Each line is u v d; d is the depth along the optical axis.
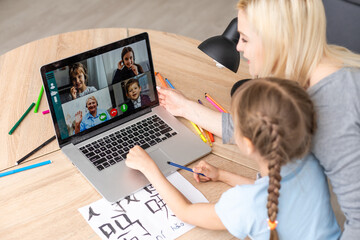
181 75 1.44
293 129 0.79
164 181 1.03
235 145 1.22
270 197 0.81
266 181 0.86
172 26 3.06
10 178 1.08
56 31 2.98
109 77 1.17
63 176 1.10
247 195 0.86
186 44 1.59
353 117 0.86
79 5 3.25
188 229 0.98
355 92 0.88
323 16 0.92
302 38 0.92
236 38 1.21
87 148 1.15
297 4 0.90
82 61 1.11
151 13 3.18
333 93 0.89
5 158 1.14
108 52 1.15
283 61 0.96
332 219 0.94
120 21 3.09
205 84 1.41
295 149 0.82
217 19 3.14
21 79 1.41
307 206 0.88
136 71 1.22
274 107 0.78
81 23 3.06
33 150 1.16
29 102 1.33
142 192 1.06
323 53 0.95
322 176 0.92
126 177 1.08
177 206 0.99
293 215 0.88
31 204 1.02
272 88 0.80
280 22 0.91
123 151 1.15
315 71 0.95
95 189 1.06
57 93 1.09
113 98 1.19
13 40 2.89
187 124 1.27
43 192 1.05
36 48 1.54
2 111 1.29
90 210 1.01
